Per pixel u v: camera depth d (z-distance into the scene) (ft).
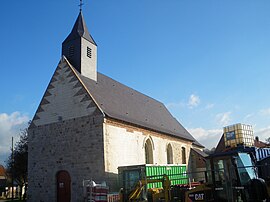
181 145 108.37
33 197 74.23
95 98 73.61
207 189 36.73
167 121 113.19
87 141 69.41
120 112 79.20
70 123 73.10
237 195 33.50
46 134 76.43
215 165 36.63
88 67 81.51
